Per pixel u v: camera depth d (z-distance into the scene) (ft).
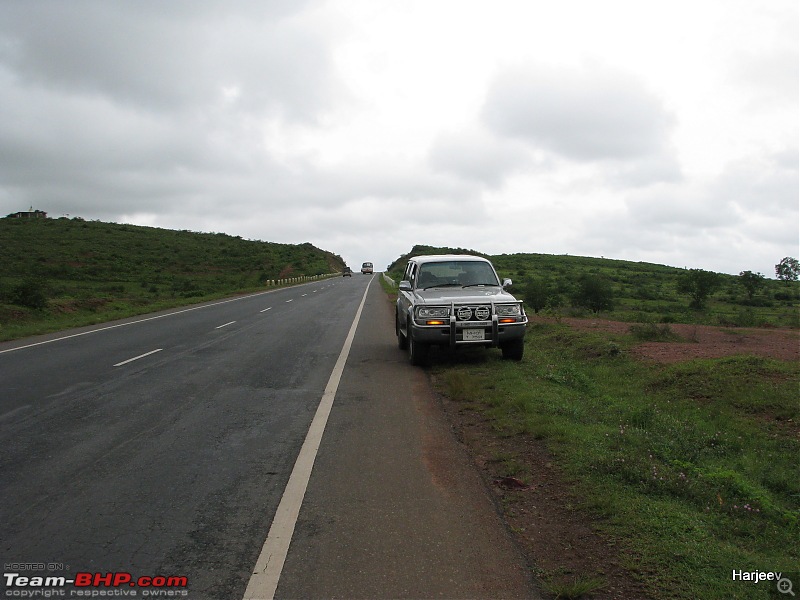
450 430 21.90
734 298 124.88
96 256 207.41
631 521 13.73
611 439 19.52
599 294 81.76
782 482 16.57
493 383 28.81
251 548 12.79
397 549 12.70
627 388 28.50
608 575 11.62
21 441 20.70
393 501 15.26
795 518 14.14
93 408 25.50
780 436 20.34
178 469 17.80
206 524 13.98
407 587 11.20
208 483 16.63
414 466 17.95
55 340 50.34
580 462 17.47
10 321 66.80
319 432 21.67
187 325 61.72
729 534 13.47
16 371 34.81
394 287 133.80
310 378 32.07
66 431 21.95
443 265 39.88
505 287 37.76
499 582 11.39
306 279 218.59
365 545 12.89
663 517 13.91
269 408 25.40
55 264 183.32
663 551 12.40
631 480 16.10
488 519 14.17
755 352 33.45
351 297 109.91
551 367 32.65
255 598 10.86
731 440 19.93
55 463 18.37
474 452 19.30
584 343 39.93
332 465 18.08
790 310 103.19
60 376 33.04
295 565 12.05
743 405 23.57
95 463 18.37
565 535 13.32
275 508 14.87
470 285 38.68
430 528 13.70
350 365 36.09
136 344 46.80
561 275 189.98
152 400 26.99
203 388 29.58
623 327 50.03
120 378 32.32
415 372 33.68
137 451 19.58
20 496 15.71
